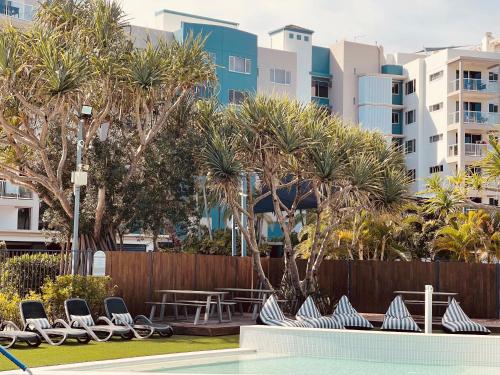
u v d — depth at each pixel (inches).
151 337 685.9
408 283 1024.2
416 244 1515.7
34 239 1683.1
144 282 836.6
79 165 783.1
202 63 932.6
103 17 904.3
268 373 521.7
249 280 1000.2
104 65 869.8
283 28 2518.5
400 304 791.7
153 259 848.3
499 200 2032.5
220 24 2314.2
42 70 806.5
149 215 952.9
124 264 815.1
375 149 1016.9
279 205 941.8
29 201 1766.7
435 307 1003.9
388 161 1013.2
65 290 700.0
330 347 611.5
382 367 568.4
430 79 2450.8
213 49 2050.9
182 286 887.7
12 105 857.5
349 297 1047.0
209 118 943.0
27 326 603.2
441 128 2375.7
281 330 621.0
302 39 2541.8
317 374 524.7
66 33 887.1
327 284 1050.1
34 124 968.9
